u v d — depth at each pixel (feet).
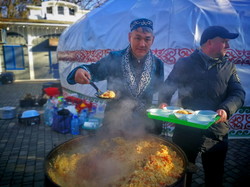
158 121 7.77
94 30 16.81
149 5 15.15
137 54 6.99
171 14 14.03
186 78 7.32
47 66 48.80
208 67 6.86
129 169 4.90
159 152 5.39
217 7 14.29
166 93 7.73
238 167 10.68
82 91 19.29
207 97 7.00
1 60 45.78
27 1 52.95
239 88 6.65
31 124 16.83
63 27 46.42
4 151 12.29
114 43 15.43
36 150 12.44
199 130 7.02
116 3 17.61
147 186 4.14
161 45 13.98
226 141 7.13
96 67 7.52
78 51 18.84
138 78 7.29
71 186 4.39
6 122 17.65
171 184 4.00
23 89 35.91
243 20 13.83
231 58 13.51
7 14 52.26
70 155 5.76
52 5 47.88
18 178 9.57
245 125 14.57
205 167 7.54
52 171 4.82
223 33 6.26
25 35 46.03
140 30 6.59
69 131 15.26
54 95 22.76
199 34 13.48
